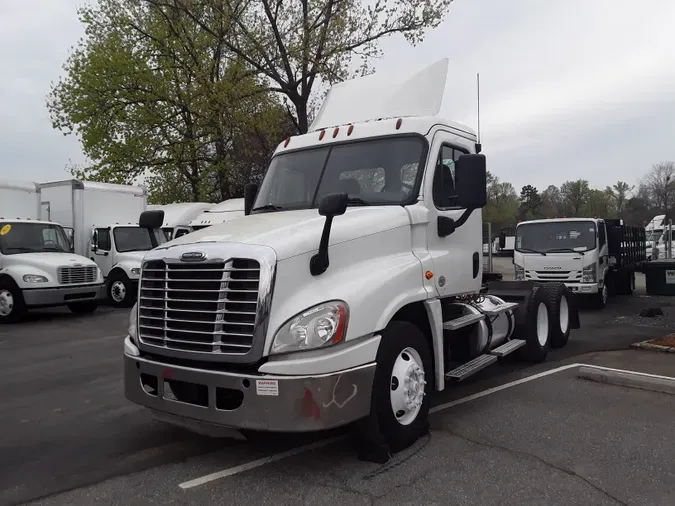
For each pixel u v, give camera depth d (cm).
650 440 486
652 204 6384
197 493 400
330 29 2134
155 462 460
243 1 2222
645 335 1016
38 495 403
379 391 431
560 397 624
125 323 1328
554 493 388
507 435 502
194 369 404
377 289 431
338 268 430
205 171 2644
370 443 439
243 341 392
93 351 976
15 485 422
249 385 381
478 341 632
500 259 4166
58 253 1491
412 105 589
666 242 2805
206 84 2266
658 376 664
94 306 1541
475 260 601
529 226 1464
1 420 589
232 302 396
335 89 664
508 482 405
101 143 2702
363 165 543
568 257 1373
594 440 487
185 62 2531
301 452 469
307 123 2369
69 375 795
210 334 402
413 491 393
